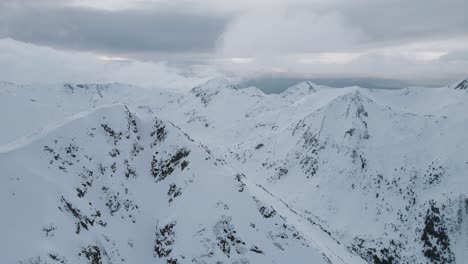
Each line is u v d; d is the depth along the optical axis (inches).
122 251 3873.0
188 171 4633.4
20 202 3425.2
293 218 5526.6
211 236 3934.5
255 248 3939.5
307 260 4018.2
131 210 4333.2
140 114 5625.0
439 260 7101.4
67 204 3727.9
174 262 3799.2
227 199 4252.0
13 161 3713.1
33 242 3166.8
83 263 3353.8
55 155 4119.1
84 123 4623.5
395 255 7214.6
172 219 4163.4
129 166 4724.4
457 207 7613.2
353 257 5639.8
